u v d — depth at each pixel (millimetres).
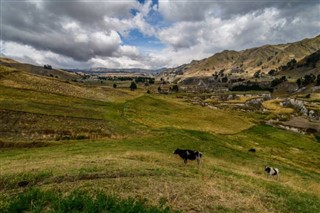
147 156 36344
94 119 82125
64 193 16406
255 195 20969
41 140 56625
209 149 57156
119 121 85375
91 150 44500
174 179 21609
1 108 75938
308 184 40094
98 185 18344
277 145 88562
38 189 15562
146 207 14805
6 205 13930
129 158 34906
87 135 64812
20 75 142125
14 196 15766
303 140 100188
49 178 20562
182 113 126812
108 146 49875
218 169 33719
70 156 37000
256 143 87188
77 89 143375
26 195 14680
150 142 57000
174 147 53281
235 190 21562
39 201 14219
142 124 86688
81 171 22359
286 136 103938
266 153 72938
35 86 129750
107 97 140000
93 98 130125
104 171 22828
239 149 67750
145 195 17047
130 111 107312
